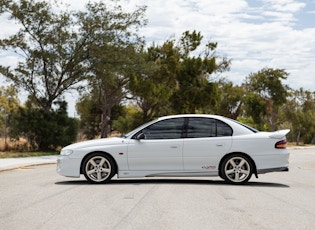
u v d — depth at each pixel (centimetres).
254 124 7606
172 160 1341
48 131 3597
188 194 1110
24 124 3603
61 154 1363
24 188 1230
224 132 1353
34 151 3588
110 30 3688
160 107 5416
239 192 1163
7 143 3841
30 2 3509
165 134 1355
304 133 10719
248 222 787
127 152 1338
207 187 1255
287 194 1148
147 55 4922
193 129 1356
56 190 1184
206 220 798
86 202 985
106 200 1012
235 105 7525
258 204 977
